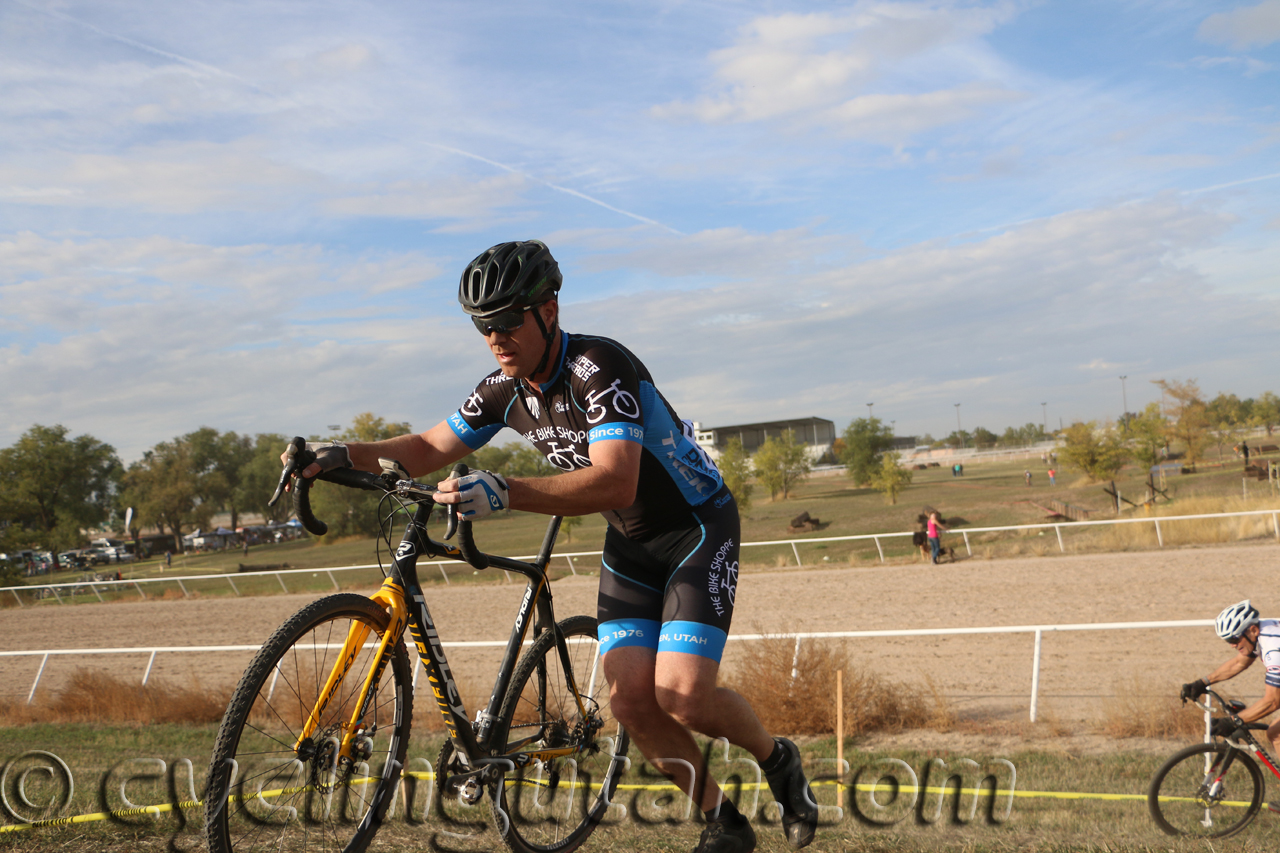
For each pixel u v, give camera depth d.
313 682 2.22
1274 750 4.86
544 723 2.99
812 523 35.97
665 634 2.51
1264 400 94.88
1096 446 43.72
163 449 117.88
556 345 2.46
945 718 8.48
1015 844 3.33
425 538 2.40
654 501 2.61
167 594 31.67
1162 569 17.06
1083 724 8.35
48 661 17.62
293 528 93.81
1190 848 3.72
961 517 34.25
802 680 8.84
